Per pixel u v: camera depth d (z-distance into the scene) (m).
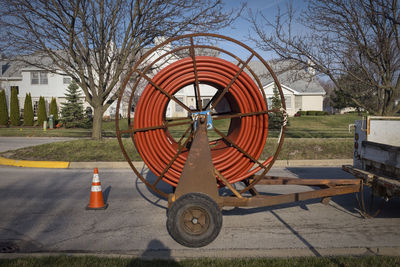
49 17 11.52
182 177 4.14
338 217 5.16
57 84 34.16
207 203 3.92
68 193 6.56
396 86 10.51
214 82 4.72
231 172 4.82
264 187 7.22
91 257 3.43
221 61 4.66
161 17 11.45
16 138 17.75
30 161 9.60
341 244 4.08
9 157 10.16
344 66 10.66
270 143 11.79
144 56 4.49
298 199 4.75
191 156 4.14
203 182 4.17
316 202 6.01
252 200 4.49
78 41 12.18
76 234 4.38
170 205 4.16
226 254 3.74
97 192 5.55
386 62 10.44
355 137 5.61
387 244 4.09
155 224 4.82
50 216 5.12
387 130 5.38
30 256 3.49
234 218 5.10
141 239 4.23
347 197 6.38
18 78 33.91
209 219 3.92
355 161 5.60
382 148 4.75
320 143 11.73
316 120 28.67
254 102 4.79
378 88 11.10
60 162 9.52
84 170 9.07
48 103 32.56
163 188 7.09
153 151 4.68
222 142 5.73
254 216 5.20
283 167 9.68
